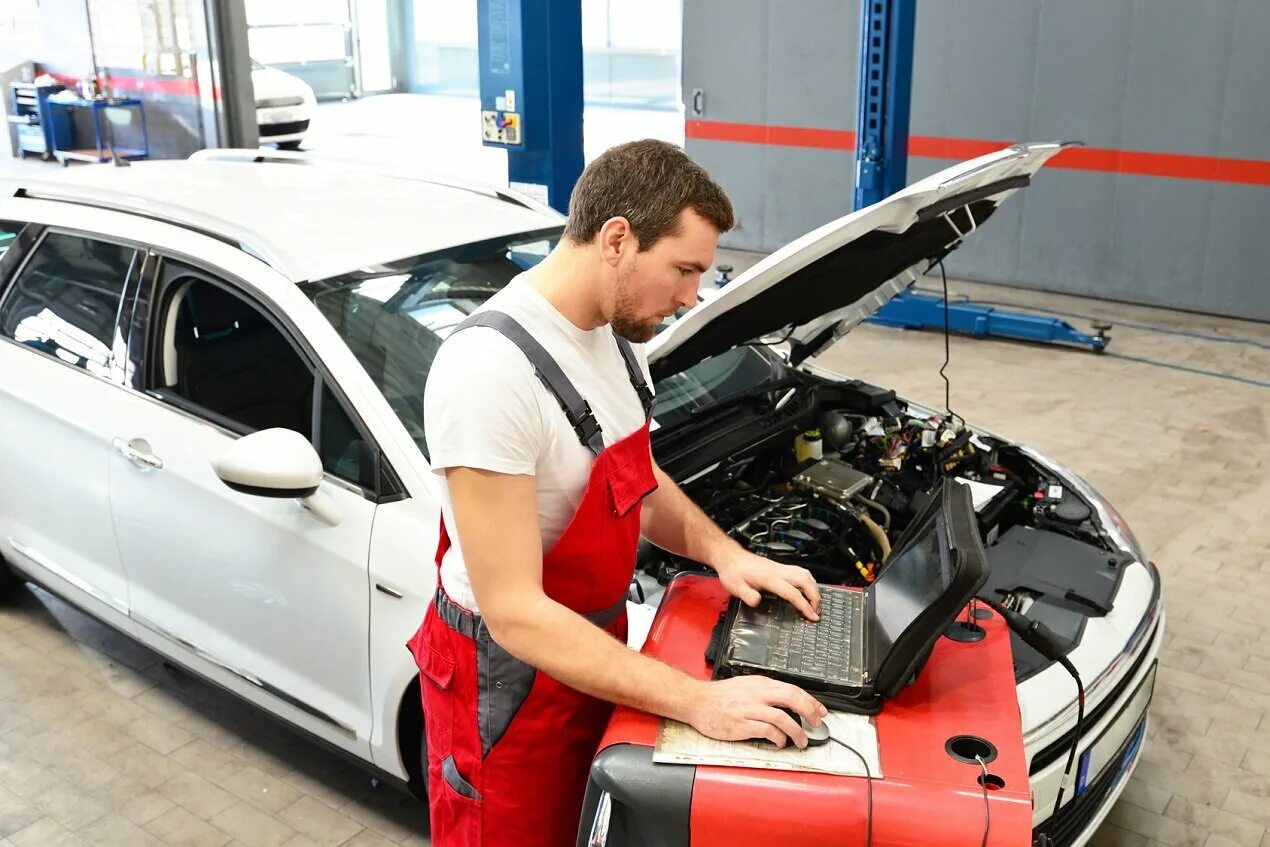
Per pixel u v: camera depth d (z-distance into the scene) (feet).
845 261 8.25
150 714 10.84
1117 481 16.19
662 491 6.46
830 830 4.93
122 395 9.73
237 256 9.21
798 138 28.76
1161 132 23.86
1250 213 23.40
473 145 43.16
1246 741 10.60
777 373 10.66
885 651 5.48
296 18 56.85
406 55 62.08
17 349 10.71
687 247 5.10
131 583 9.97
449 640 5.91
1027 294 26.11
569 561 5.60
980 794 4.92
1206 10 22.72
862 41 20.39
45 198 11.14
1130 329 23.50
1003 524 9.34
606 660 5.22
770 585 6.07
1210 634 12.37
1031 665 7.22
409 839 9.24
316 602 8.43
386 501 8.13
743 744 5.21
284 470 7.68
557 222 10.76
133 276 9.80
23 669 11.50
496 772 5.93
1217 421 18.48
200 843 9.18
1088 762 7.32
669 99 54.08
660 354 7.82
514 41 17.39
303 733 9.17
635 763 5.19
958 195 8.31
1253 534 14.62
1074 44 24.35
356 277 9.04
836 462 9.74
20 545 11.09
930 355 22.07
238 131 28.43
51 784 9.85
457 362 5.17
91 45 31.73
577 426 5.40
